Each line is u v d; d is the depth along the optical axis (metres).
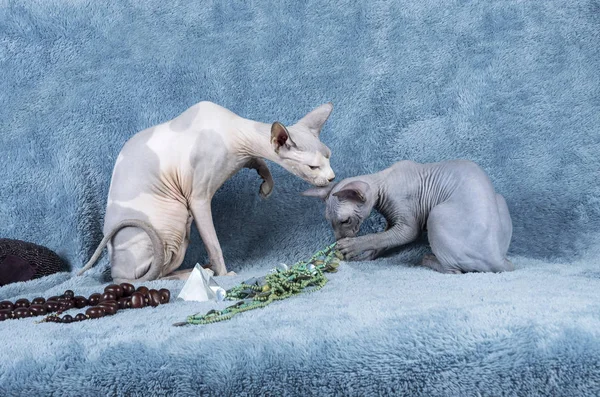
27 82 1.69
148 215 1.45
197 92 1.68
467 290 1.23
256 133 1.45
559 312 1.09
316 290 1.27
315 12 1.70
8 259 1.51
